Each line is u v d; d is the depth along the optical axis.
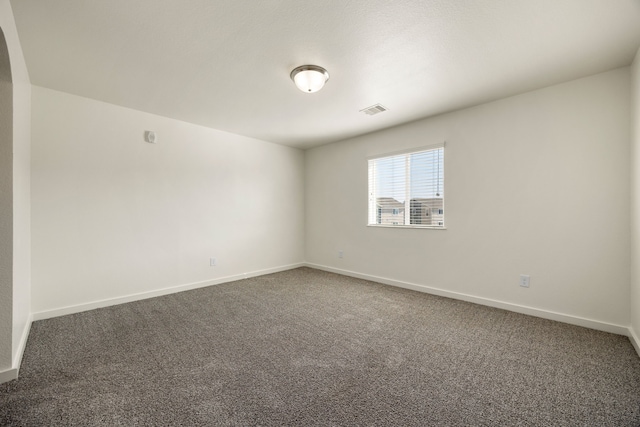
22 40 1.89
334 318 2.65
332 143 4.69
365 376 1.70
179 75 2.41
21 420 1.33
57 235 2.69
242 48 2.01
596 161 2.37
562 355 1.95
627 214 2.24
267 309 2.90
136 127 3.21
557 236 2.56
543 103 2.62
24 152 2.21
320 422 1.32
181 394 1.52
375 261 4.09
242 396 1.51
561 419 1.34
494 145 2.92
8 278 1.67
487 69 2.29
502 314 2.73
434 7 1.60
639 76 1.98
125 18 1.69
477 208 3.05
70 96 2.77
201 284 3.77
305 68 2.24
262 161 4.54
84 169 2.86
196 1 1.55
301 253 5.16
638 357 1.91
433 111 3.24
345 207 4.50
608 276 2.33
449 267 3.29
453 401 1.47
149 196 3.31
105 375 1.70
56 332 2.32
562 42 1.93
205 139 3.83
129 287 3.15
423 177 3.57
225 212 4.06
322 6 1.59
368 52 2.06
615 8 1.59
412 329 2.39
